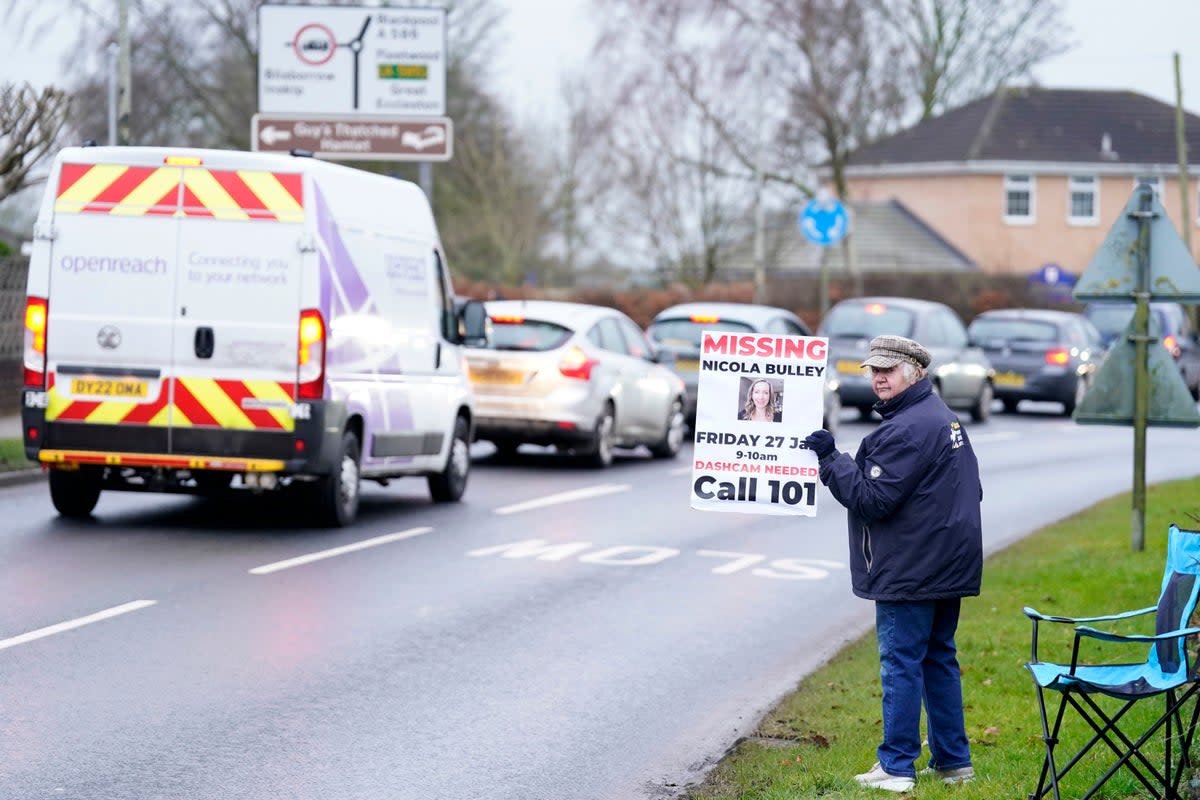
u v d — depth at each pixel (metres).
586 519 43.28
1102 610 29.38
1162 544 36.59
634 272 130.25
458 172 143.12
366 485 50.38
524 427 53.69
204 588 30.83
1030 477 57.22
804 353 19.58
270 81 87.81
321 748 20.67
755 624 30.12
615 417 56.41
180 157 36.38
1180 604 17.73
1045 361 87.06
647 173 122.81
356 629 27.86
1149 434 78.00
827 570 36.75
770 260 131.38
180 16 125.44
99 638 26.25
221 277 36.28
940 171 170.50
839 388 76.94
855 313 80.25
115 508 41.69
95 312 36.50
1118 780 18.17
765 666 26.53
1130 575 32.34
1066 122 174.25
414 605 30.30
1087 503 49.72
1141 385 35.25
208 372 36.34
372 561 34.88
